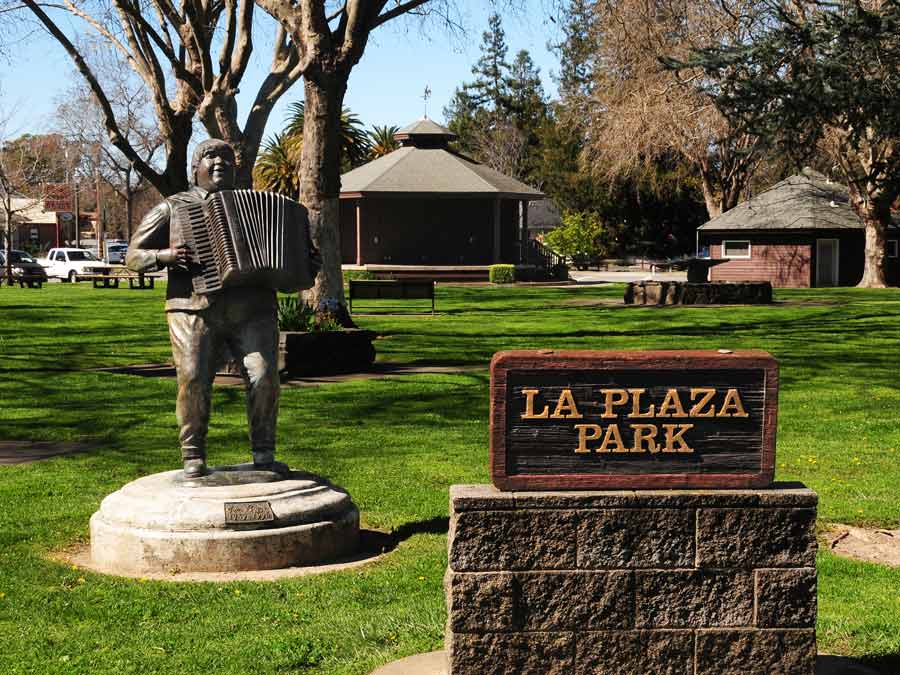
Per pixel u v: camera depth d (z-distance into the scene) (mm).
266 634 6035
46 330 25016
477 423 13008
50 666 5547
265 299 7730
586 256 70562
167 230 7594
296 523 7430
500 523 4621
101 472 10398
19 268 51500
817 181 50844
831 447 11688
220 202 7426
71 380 16609
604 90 49375
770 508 4652
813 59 18531
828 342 22000
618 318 28797
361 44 18984
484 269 53688
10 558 7594
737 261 50656
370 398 14828
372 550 7914
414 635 5977
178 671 5484
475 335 23969
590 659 4660
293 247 7547
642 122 43688
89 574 7176
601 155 51562
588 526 4633
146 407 14195
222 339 7777
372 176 56344
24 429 12703
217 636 6012
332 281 18922
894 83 18375
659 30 33094
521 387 4734
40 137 71750
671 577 4660
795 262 49125
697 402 4750
